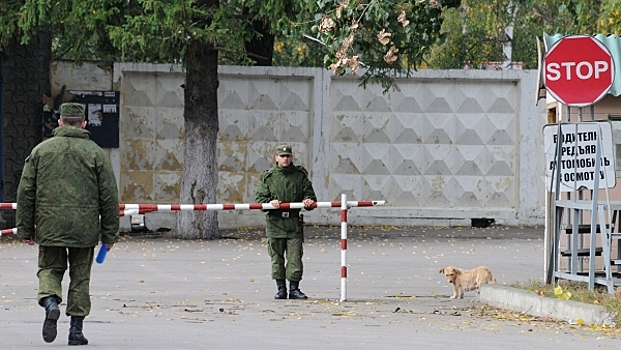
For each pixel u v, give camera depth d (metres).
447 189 69.62
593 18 52.91
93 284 39.00
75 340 23.70
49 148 23.64
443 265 46.84
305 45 83.19
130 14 54.31
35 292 36.38
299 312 31.56
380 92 69.00
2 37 55.00
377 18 32.72
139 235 62.22
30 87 63.59
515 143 69.56
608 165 31.23
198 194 58.78
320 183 68.62
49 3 51.84
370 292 37.53
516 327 27.94
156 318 29.50
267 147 68.44
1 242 56.00
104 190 23.84
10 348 23.22
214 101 59.00
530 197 69.56
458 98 69.38
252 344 24.14
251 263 46.97
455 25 84.19
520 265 47.19
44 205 23.42
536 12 82.81
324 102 68.44
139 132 67.00
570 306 29.16
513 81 69.25
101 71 66.00
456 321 29.44
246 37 54.75
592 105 32.56
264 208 35.06
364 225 69.00
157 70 66.75
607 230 33.28
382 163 69.19
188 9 51.16
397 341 25.03
